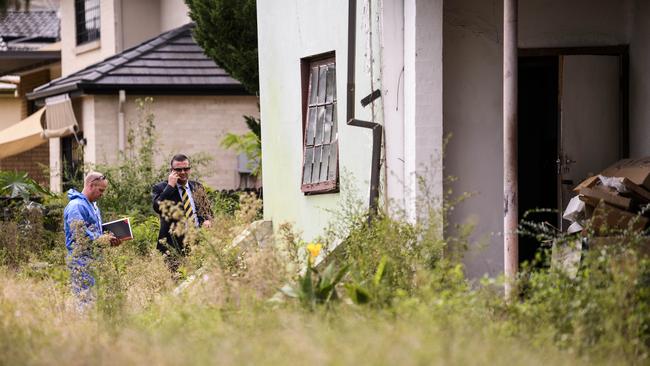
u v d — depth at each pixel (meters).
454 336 7.94
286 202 16.38
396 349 7.27
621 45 13.95
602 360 8.31
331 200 14.84
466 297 9.20
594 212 11.05
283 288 10.16
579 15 13.92
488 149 13.41
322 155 15.33
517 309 9.11
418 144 12.63
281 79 16.53
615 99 13.98
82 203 14.08
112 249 13.38
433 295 9.18
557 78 14.85
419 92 12.63
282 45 16.47
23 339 9.25
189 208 16.25
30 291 11.75
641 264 9.16
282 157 16.53
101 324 10.31
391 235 10.77
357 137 13.97
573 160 13.90
